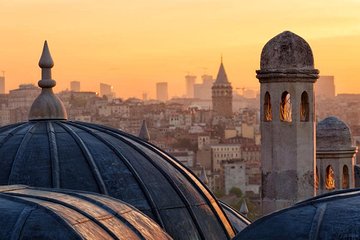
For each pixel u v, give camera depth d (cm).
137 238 1545
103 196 1708
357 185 3597
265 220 1328
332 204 1327
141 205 2202
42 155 2256
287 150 2234
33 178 2192
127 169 2266
